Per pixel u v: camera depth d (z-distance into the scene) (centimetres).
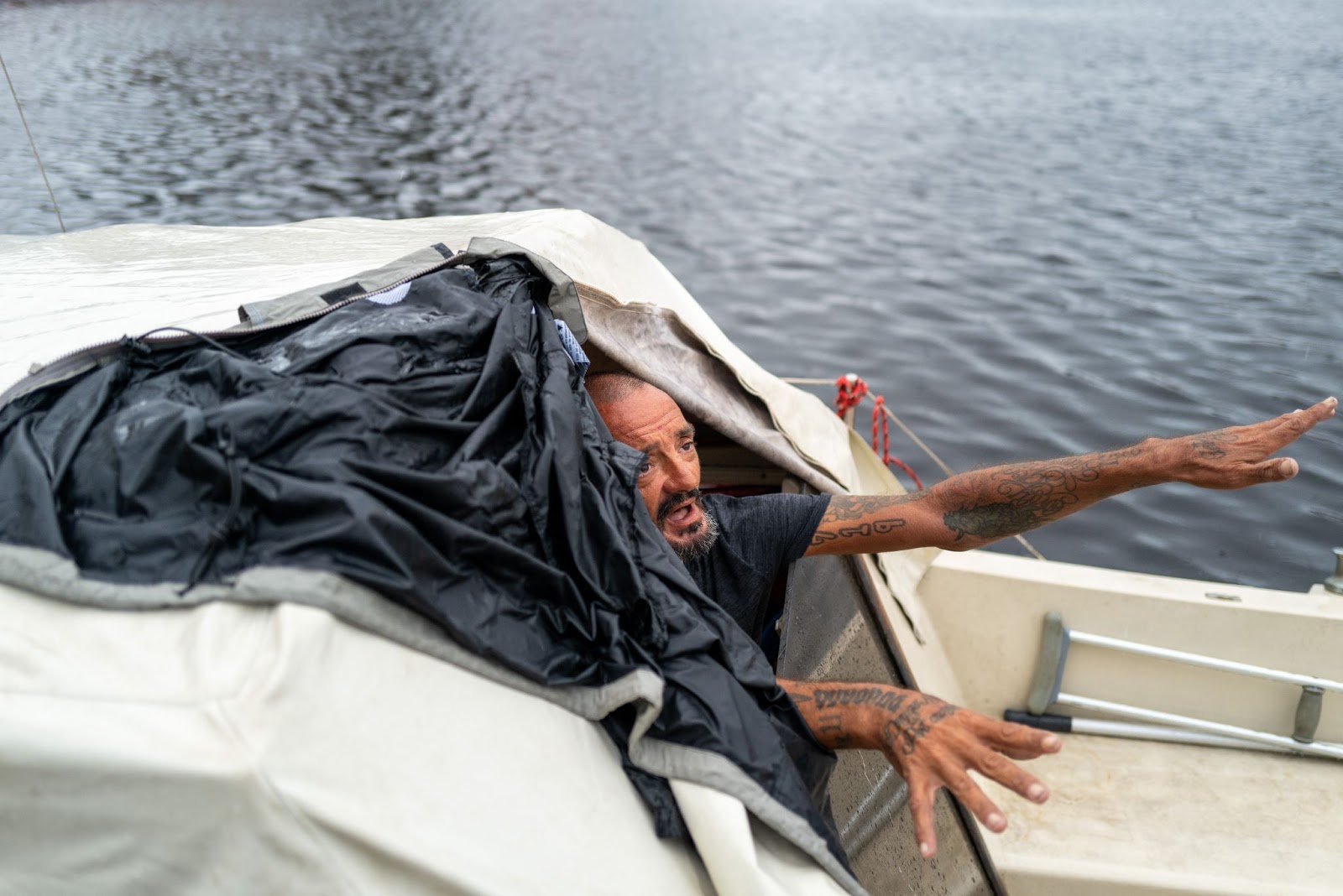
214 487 127
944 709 156
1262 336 1029
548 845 128
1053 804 304
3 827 115
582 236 290
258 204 1298
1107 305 1120
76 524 127
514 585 143
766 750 145
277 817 113
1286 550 692
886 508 222
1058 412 875
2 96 1664
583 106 2075
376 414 138
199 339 152
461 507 137
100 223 1180
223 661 118
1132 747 328
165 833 114
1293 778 316
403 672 128
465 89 2144
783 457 294
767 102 2216
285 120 1733
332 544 126
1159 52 3025
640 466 173
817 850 141
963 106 2244
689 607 157
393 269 190
